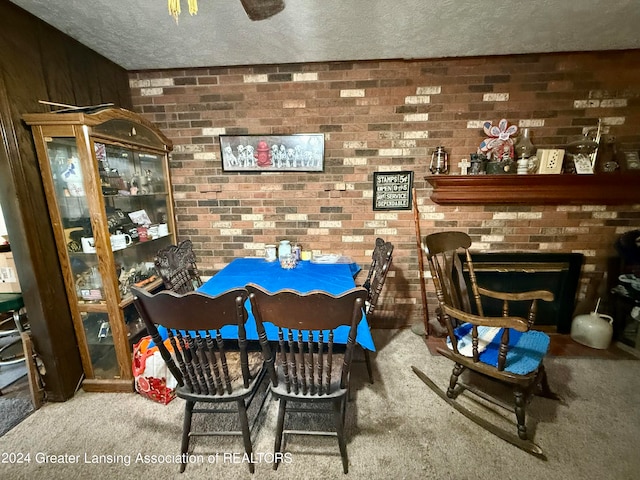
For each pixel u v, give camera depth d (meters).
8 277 1.77
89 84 1.81
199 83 2.15
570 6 1.44
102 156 1.63
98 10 1.43
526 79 2.02
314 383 1.17
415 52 1.93
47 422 1.48
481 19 1.55
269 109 2.16
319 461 1.27
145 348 1.66
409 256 2.33
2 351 2.02
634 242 2.03
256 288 0.95
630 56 1.95
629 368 1.86
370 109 2.12
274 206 2.32
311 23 1.57
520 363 1.32
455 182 2.01
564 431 1.40
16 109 1.37
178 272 1.75
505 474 1.20
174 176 2.30
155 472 1.23
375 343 2.21
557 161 1.94
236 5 1.40
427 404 1.58
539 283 2.28
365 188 2.25
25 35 1.42
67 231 1.58
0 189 1.37
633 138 2.04
